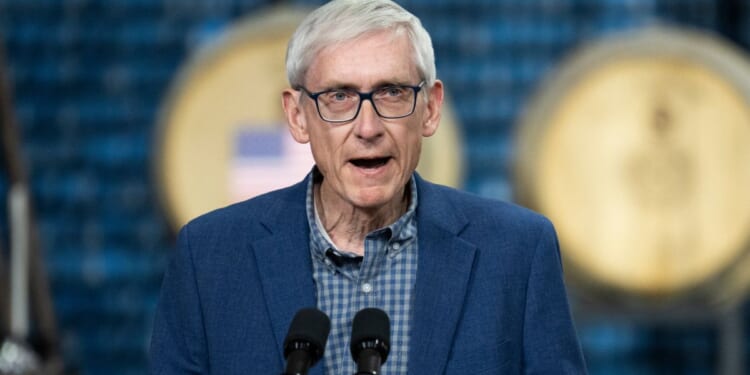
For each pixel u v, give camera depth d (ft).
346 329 22.62
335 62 21.40
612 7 56.70
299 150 49.03
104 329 57.11
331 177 22.00
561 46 56.44
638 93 48.80
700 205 48.75
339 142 21.56
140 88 57.47
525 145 48.75
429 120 22.97
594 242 48.75
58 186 57.31
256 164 49.01
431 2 56.54
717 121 48.73
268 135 49.03
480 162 55.93
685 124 48.75
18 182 43.70
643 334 56.54
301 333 19.43
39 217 57.00
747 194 48.62
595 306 49.19
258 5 57.00
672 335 56.59
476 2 56.54
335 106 21.59
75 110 57.52
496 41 56.44
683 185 48.75
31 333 44.88
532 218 23.56
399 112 21.50
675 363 56.65
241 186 49.01
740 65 48.67
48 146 57.36
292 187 24.08
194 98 49.03
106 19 57.57
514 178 49.03
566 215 48.67
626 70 48.75
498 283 22.76
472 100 56.13
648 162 48.73
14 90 57.16
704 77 48.62
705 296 49.03
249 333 22.67
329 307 22.82
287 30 48.96
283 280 22.89
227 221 23.76
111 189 57.52
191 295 23.22
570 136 48.73
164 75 57.41
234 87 49.14
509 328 22.58
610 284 48.85
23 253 43.01
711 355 56.54
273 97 49.03
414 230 23.17
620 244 48.67
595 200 48.73
